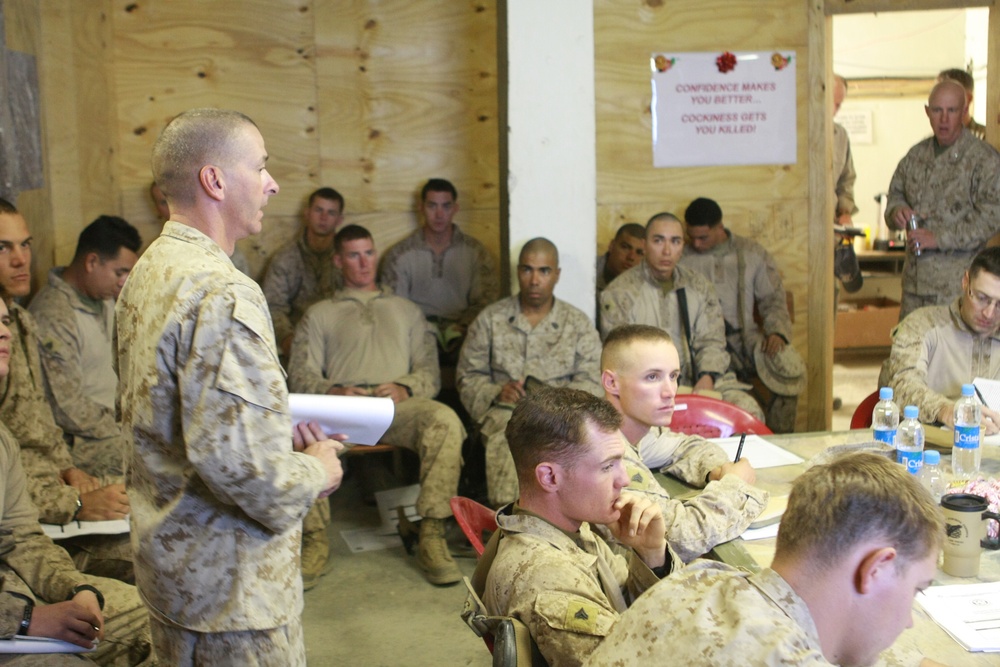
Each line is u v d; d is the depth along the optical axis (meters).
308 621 3.21
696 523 1.91
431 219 4.91
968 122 5.65
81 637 1.93
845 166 6.60
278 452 1.65
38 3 4.00
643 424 2.21
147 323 1.66
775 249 4.96
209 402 1.60
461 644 3.04
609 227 4.92
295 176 5.11
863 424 3.05
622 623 1.20
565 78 3.97
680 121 4.86
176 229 1.75
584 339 3.98
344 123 5.12
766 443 2.64
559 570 1.55
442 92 5.17
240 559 1.69
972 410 2.43
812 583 1.12
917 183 4.78
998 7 4.80
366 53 5.10
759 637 1.08
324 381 4.04
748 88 4.84
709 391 4.08
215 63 4.98
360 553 3.78
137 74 4.92
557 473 1.66
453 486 3.62
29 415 2.73
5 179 3.55
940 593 1.67
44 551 2.21
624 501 1.67
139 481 1.72
